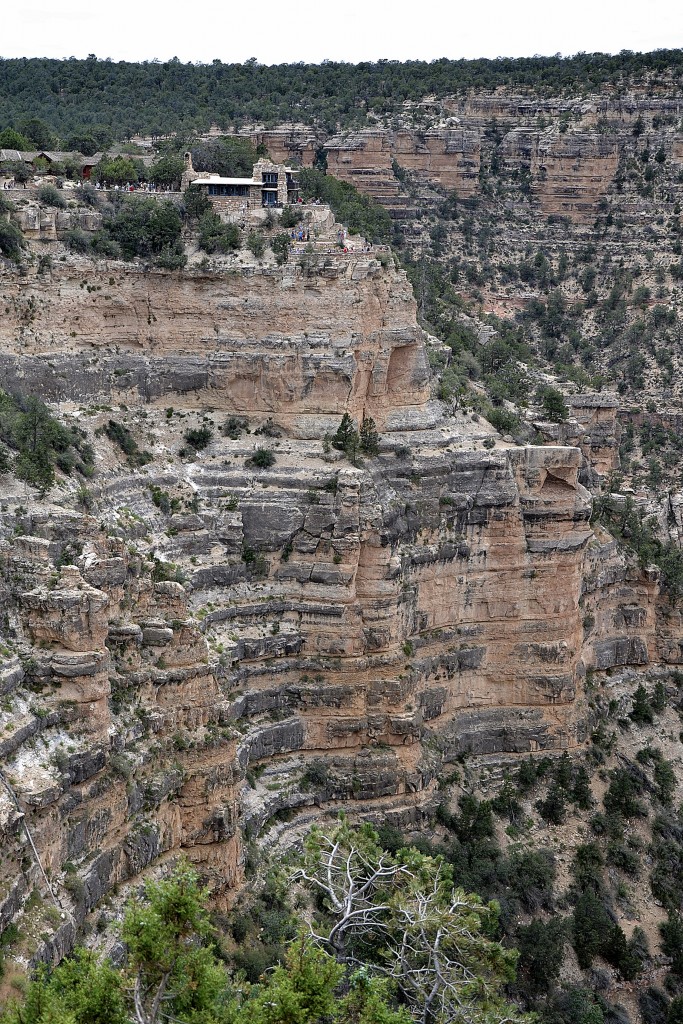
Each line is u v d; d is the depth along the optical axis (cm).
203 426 13962
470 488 14312
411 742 13512
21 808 9006
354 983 9638
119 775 9981
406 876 11406
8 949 8600
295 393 13925
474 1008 10500
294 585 13300
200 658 11012
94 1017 7844
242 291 14088
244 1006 8606
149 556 12331
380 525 13288
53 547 10694
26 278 13562
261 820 12475
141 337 14250
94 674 9800
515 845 14075
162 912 8212
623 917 13962
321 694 13212
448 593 14325
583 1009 12356
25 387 13375
